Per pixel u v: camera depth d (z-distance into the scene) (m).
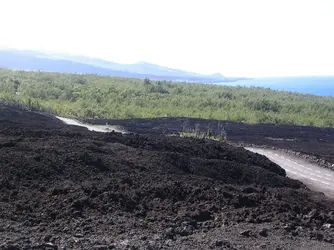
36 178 10.12
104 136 15.88
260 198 10.14
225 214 8.89
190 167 13.25
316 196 13.32
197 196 9.83
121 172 11.41
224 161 14.44
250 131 28.02
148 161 12.77
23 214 7.98
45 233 6.94
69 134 15.47
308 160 20.22
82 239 6.59
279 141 25.02
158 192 9.79
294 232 8.00
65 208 8.37
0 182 9.42
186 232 7.55
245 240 7.22
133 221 8.05
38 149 12.05
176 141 16.97
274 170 16.58
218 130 27.42
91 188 9.48
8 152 11.35
